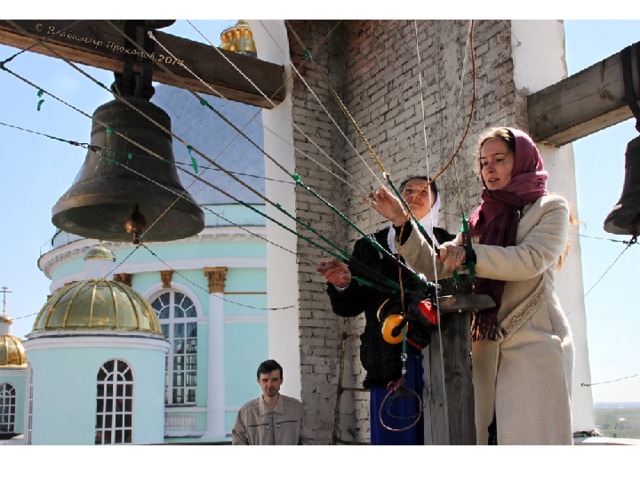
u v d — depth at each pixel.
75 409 16.75
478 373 2.49
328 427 6.51
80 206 4.26
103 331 17.28
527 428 2.34
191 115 22.98
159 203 4.34
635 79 4.63
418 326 2.57
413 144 6.34
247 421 4.73
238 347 21.89
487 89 5.57
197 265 22.09
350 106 7.16
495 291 2.47
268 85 6.89
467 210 5.63
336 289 2.97
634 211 4.33
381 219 6.58
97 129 4.53
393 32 6.74
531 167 2.60
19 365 26.73
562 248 2.44
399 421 2.81
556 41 5.64
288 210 6.87
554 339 2.42
